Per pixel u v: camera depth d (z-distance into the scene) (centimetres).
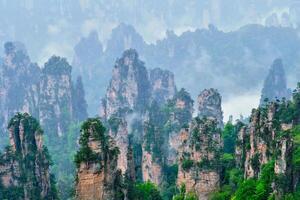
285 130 15762
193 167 17250
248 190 14512
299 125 17325
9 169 17750
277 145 14100
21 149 18238
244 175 16425
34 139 18262
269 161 14625
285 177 13588
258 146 15588
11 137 18462
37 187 17888
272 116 17225
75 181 14338
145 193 16312
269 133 15375
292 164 13825
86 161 13962
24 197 17550
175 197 17975
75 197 14200
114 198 14375
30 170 17900
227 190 16650
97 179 14050
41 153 18275
